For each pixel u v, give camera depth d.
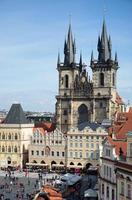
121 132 144.00
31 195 166.88
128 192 107.06
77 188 172.00
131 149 107.25
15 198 172.12
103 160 129.50
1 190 192.88
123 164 110.50
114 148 123.31
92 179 195.62
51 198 128.50
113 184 119.75
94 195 139.88
